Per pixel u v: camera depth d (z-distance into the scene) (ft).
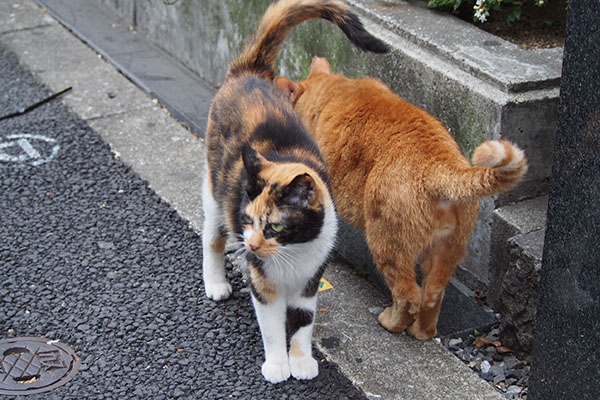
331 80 4.84
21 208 5.39
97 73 7.11
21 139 6.11
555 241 3.77
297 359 4.22
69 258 4.97
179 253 5.04
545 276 3.85
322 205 3.98
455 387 4.19
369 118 4.46
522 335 4.47
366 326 4.56
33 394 4.10
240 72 4.82
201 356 4.33
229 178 4.27
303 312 4.21
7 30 7.94
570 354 3.82
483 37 5.07
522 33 5.42
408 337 4.50
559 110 3.66
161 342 4.41
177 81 7.06
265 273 4.06
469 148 4.79
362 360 4.33
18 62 7.22
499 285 4.79
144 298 4.69
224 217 4.35
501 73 4.63
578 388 3.82
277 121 4.36
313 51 5.86
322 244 4.07
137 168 5.84
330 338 4.47
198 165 5.88
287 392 4.14
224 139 4.43
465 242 4.34
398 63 5.13
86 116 6.46
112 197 5.52
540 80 4.58
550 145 4.70
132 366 4.27
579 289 3.71
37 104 6.57
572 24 3.53
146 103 6.68
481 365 4.47
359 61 5.44
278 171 3.93
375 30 5.32
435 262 4.37
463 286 5.06
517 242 4.44
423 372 4.27
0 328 4.47
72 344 4.40
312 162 4.24
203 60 7.07
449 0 5.33
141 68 7.27
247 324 4.53
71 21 8.29
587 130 3.56
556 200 3.73
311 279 4.16
